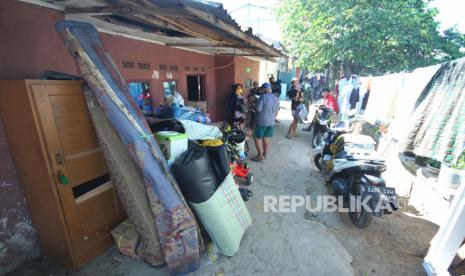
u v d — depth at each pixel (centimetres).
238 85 725
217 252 262
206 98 739
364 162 331
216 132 358
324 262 255
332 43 1236
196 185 239
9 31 206
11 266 228
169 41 479
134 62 426
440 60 1189
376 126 627
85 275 231
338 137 446
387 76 552
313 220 332
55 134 206
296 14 1447
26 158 210
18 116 198
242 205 293
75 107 219
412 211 363
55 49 242
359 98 708
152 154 223
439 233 234
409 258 265
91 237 244
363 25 1126
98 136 228
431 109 356
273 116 529
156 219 225
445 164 354
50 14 234
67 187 218
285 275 239
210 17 231
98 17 276
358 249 278
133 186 226
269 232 302
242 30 307
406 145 384
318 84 1914
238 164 439
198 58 662
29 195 224
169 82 534
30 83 188
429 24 1149
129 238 246
